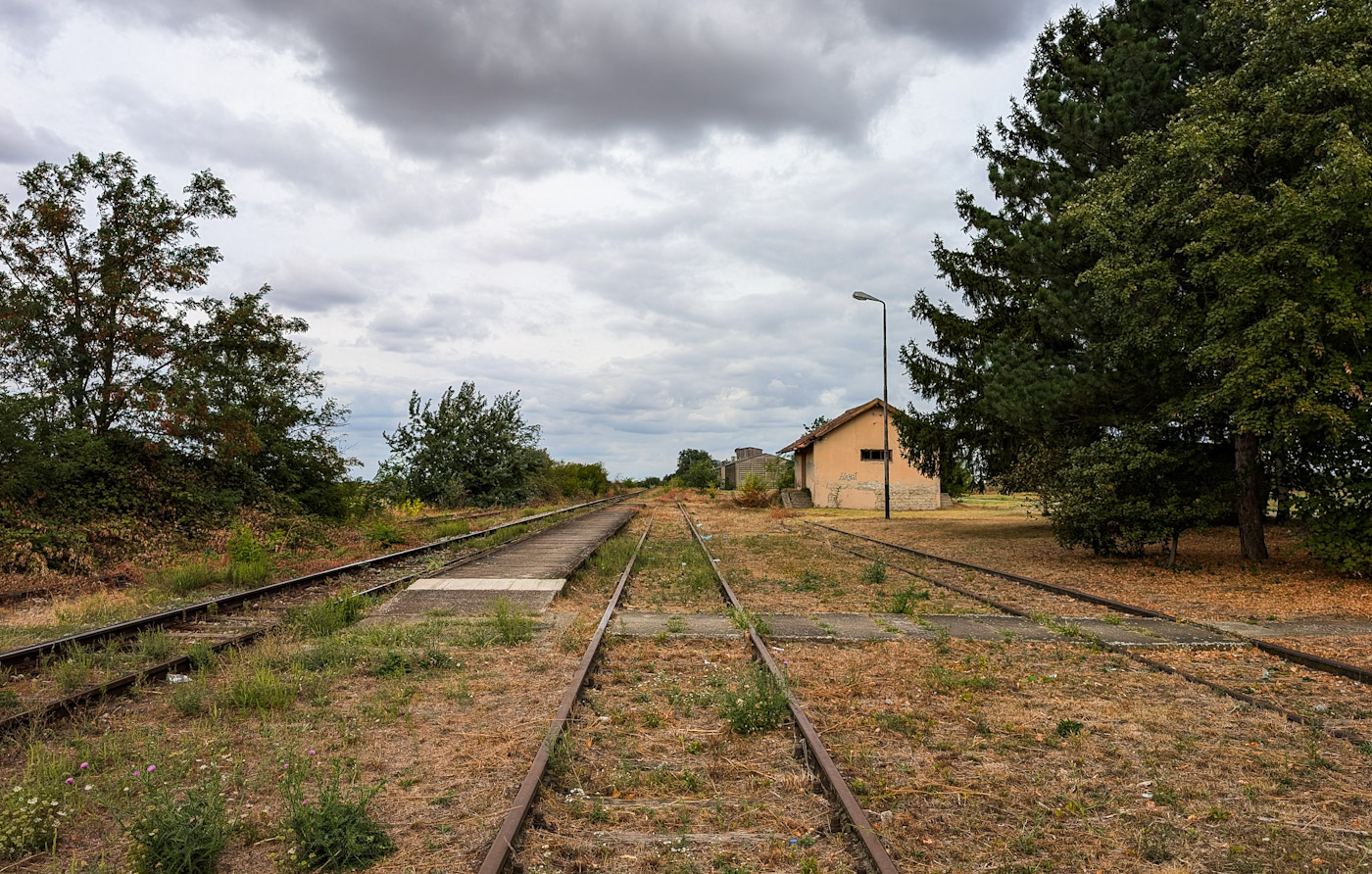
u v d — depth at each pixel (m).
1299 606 10.47
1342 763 4.89
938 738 5.37
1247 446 14.30
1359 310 11.17
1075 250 17.20
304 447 22.31
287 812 4.10
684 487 98.31
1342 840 3.92
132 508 16.94
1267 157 12.45
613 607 10.30
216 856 3.74
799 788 4.51
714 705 6.07
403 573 14.31
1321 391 11.16
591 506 46.19
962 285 22.58
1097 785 4.58
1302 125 11.87
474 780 4.64
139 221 18.94
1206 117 12.66
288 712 5.93
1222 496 14.33
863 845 3.65
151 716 5.95
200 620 9.91
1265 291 11.56
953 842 3.86
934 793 4.43
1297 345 11.48
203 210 19.98
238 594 11.36
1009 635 8.70
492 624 9.36
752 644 8.10
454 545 19.30
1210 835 3.96
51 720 5.77
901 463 41.97
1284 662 7.55
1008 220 20.72
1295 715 5.73
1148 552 17.05
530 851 3.71
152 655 7.80
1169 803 4.32
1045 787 4.55
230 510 18.91
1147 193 14.09
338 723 5.71
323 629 8.98
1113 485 14.29
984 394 19.83
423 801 4.36
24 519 14.47
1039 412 17.11
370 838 3.78
